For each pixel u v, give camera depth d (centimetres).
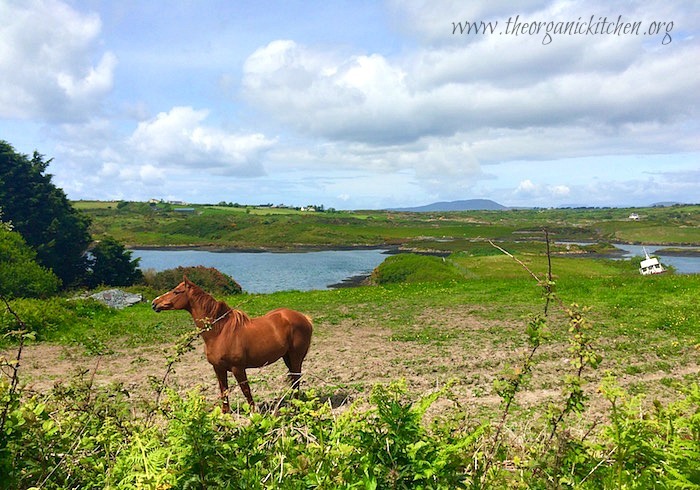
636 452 274
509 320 1552
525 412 691
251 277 6581
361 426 276
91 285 5350
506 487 268
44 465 294
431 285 2553
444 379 906
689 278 2203
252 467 275
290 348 759
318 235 13512
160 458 269
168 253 10538
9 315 1517
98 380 980
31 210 5297
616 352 1076
